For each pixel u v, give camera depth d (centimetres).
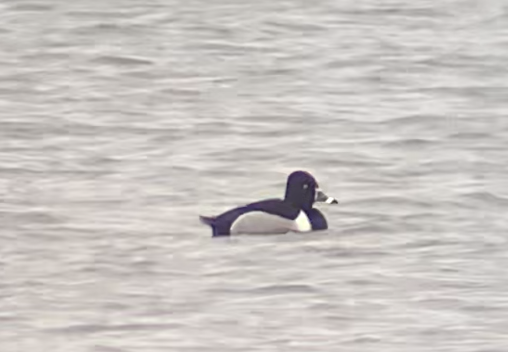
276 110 2883
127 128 2761
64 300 1877
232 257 2034
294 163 2544
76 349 1717
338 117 2836
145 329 1781
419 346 1723
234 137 2702
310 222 2136
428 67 3206
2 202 2283
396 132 2738
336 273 1978
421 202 2305
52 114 2853
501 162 2553
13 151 2598
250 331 1773
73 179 2430
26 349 1720
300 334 1756
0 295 1894
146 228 2166
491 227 2188
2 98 2973
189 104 2934
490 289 1914
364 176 2462
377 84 3086
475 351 1706
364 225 2183
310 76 3148
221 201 2327
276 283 1931
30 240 2111
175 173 2469
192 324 1788
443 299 1878
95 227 2167
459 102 2950
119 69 3192
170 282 1938
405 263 2016
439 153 2606
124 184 2403
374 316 1820
